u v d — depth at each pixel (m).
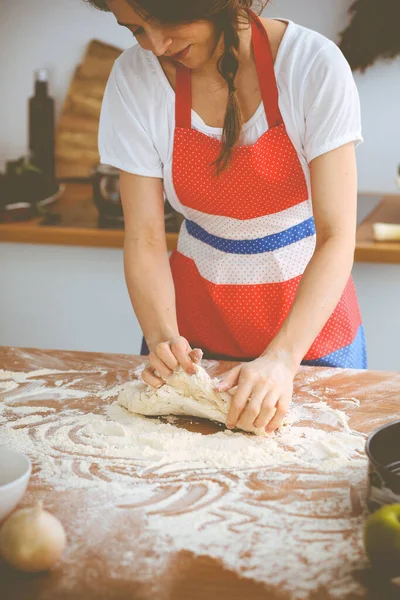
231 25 1.40
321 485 1.16
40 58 3.20
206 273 1.80
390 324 2.89
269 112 1.57
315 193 1.51
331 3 2.99
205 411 1.38
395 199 3.08
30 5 3.15
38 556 0.91
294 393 1.52
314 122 1.50
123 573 0.94
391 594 0.90
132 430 1.36
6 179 2.95
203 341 1.85
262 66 1.55
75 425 1.38
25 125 3.28
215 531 1.03
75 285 3.05
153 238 1.66
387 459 1.13
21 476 1.03
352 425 1.37
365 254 2.62
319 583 0.92
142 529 1.04
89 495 1.13
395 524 0.89
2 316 3.14
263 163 1.61
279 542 1.00
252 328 1.78
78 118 3.22
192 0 1.26
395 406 1.45
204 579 0.93
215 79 1.58
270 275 1.75
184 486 1.16
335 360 1.78
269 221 1.71
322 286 1.43
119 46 3.16
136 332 3.09
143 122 1.64
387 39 2.90
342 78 1.49
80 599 0.89
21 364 1.69
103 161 1.68
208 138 1.62
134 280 1.62
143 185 1.67
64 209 3.07
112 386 1.57
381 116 3.06
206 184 1.68
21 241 2.85
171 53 1.38
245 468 1.22
